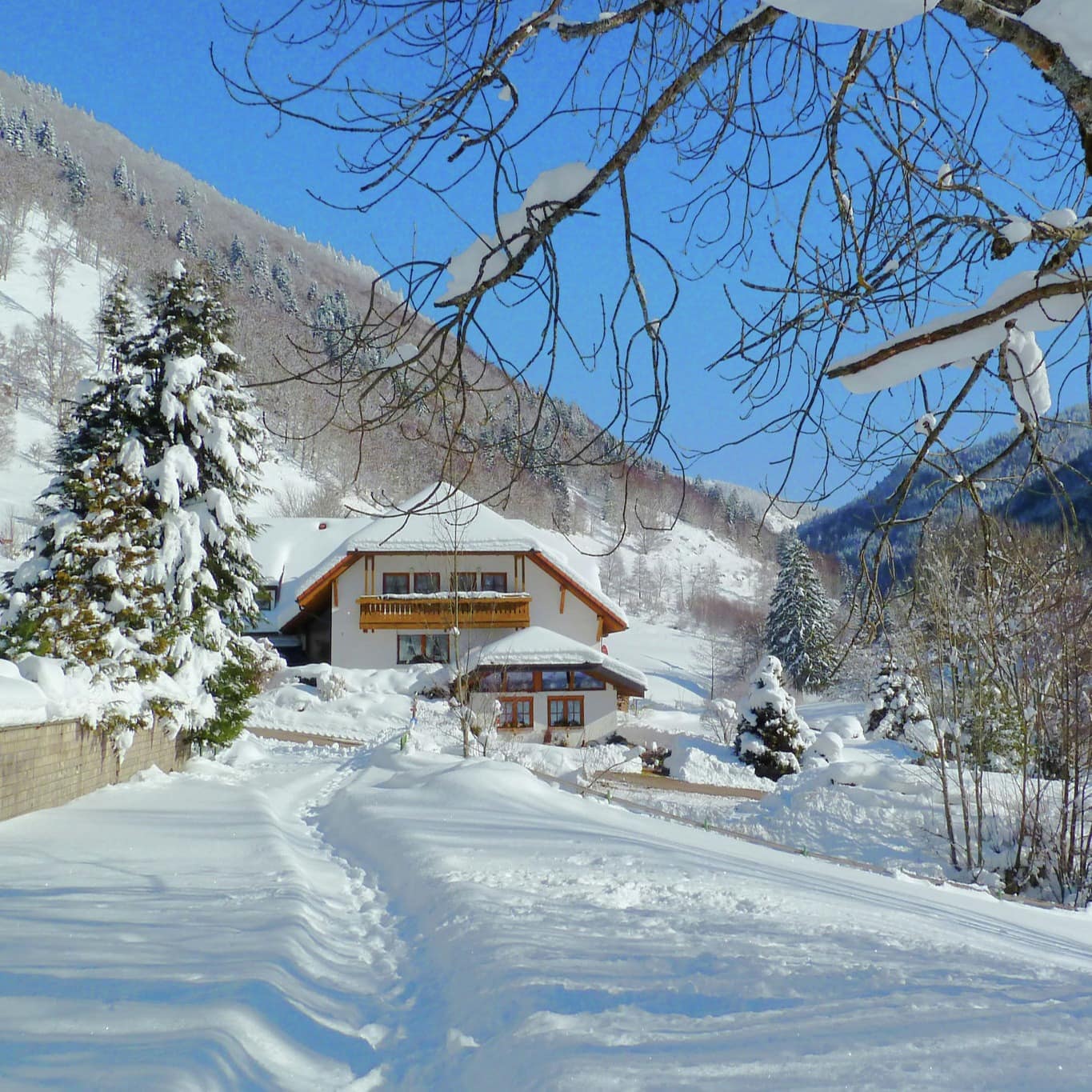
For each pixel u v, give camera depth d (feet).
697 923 23.59
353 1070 14.94
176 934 20.75
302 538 157.17
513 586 125.70
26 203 476.95
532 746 99.40
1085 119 9.84
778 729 102.53
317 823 47.01
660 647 257.75
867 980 17.78
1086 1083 11.41
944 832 61.00
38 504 61.98
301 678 120.67
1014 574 12.67
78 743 45.44
